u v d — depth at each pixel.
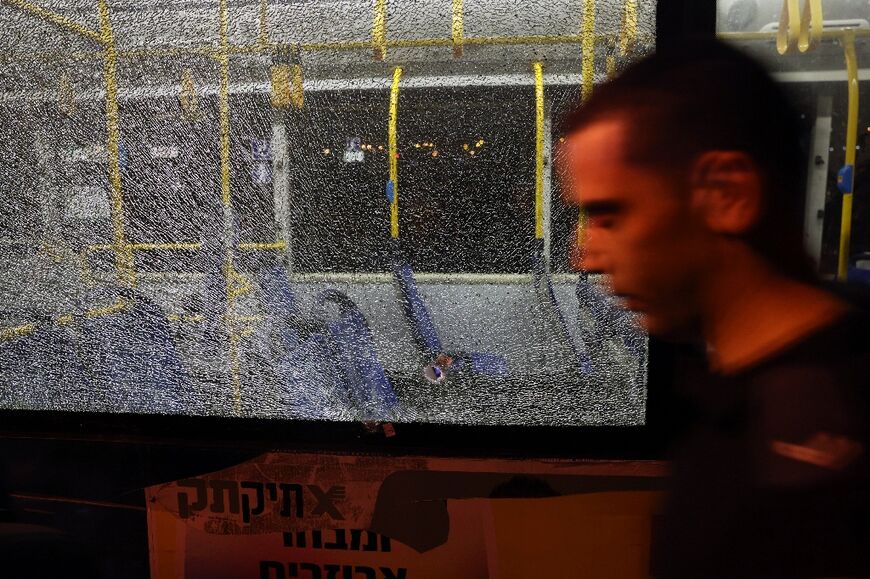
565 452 1.24
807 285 0.64
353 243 1.69
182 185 1.63
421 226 1.67
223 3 1.59
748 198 0.64
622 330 1.38
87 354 1.58
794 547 0.53
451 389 1.46
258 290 1.67
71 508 1.38
